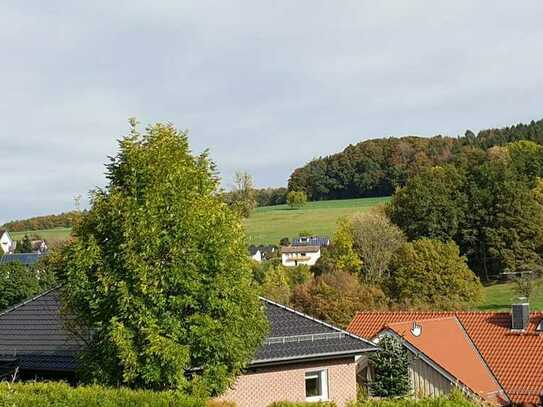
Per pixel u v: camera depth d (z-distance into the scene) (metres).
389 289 73.06
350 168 141.50
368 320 40.62
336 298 62.28
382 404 17.95
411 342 31.89
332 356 24.80
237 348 18.77
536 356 33.22
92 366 18.67
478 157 115.44
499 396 30.92
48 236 134.62
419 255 71.75
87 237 18.67
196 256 18.19
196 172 19.19
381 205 105.38
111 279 17.98
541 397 30.58
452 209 90.25
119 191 18.83
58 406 17.70
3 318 28.72
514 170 98.56
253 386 23.45
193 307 18.42
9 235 135.75
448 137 144.25
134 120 19.36
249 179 101.31
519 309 35.59
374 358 30.27
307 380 24.91
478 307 71.69
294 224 126.88
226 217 19.23
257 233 123.56
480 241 89.25
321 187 144.62
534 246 86.75
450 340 33.94
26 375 24.23
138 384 18.44
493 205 88.88
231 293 18.55
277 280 74.62
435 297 69.50
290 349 24.48
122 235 18.16
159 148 19.03
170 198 18.50
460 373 31.14
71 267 18.48
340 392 25.47
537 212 87.50
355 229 84.94
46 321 27.11
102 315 18.27
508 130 148.50
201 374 18.83
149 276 17.86
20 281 55.34
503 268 86.50
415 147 138.12
